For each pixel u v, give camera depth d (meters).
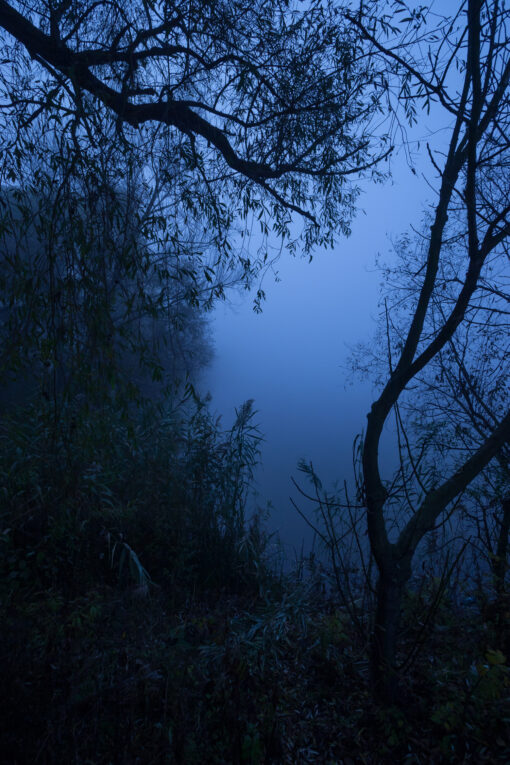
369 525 2.65
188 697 2.50
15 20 3.62
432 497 2.67
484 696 2.43
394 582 2.63
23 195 2.88
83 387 2.56
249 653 3.08
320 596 4.45
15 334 2.45
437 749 2.34
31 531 3.79
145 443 4.89
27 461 3.75
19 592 3.25
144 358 2.77
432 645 3.23
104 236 2.64
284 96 4.45
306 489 8.51
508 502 4.05
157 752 2.15
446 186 2.67
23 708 2.16
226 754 2.21
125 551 4.02
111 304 2.67
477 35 2.29
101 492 4.02
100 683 2.46
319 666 3.03
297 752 2.36
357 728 2.52
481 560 4.21
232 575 4.52
